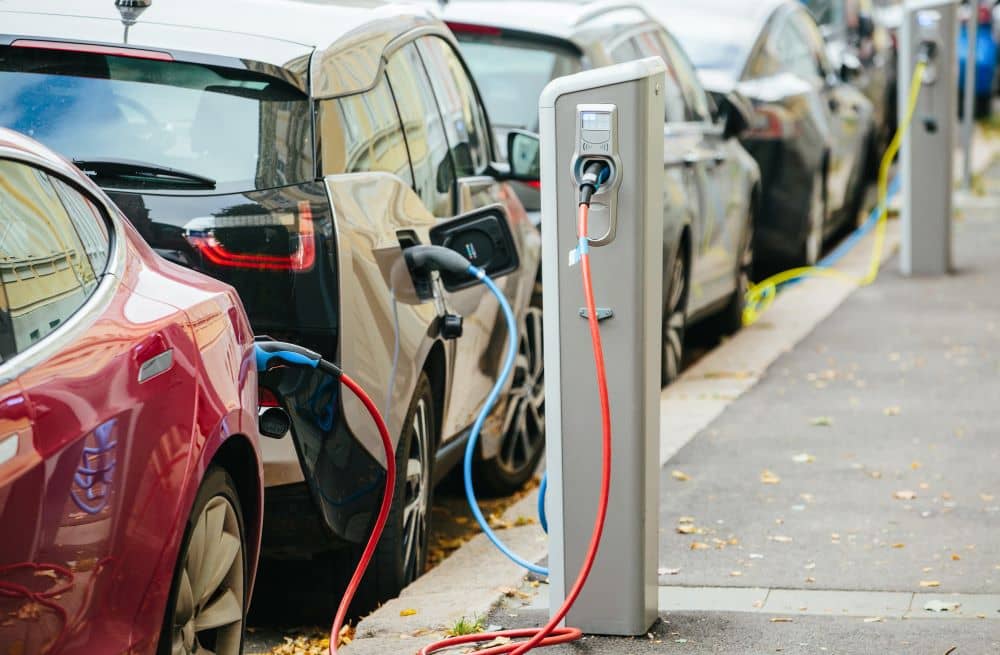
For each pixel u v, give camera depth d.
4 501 3.02
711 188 10.52
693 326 11.71
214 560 4.09
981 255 15.01
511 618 5.43
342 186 5.32
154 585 3.58
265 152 5.19
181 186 5.11
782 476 7.43
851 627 5.27
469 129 7.31
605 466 4.84
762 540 6.37
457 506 7.61
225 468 4.31
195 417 3.87
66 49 5.18
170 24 5.35
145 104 5.22
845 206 16.16
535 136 7.42
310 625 5.81
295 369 5.04
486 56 9.24
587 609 5.15
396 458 5.61
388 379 5.43
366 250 5.34
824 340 11.10
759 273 14.35
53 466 3.19
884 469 7.55
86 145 5.15
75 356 3.45
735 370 10.12
